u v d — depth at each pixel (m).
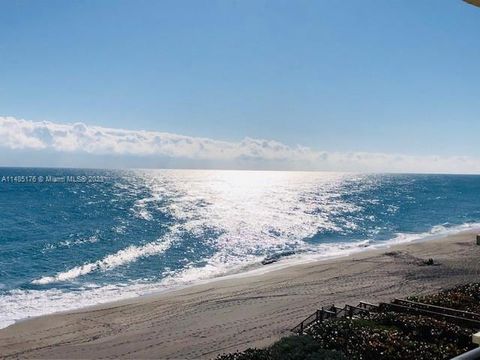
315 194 130.38
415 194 129.38
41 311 24.25
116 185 163.38
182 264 36.62
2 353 18.70
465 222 66.62
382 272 32.41
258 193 134.12
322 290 27.77
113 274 33.09
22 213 72.06
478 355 3.27
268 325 21.62
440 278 30.48
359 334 15.43
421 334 15.49
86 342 19.86
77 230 54.62
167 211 76.69
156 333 20.84
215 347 19.05
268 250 43.03
